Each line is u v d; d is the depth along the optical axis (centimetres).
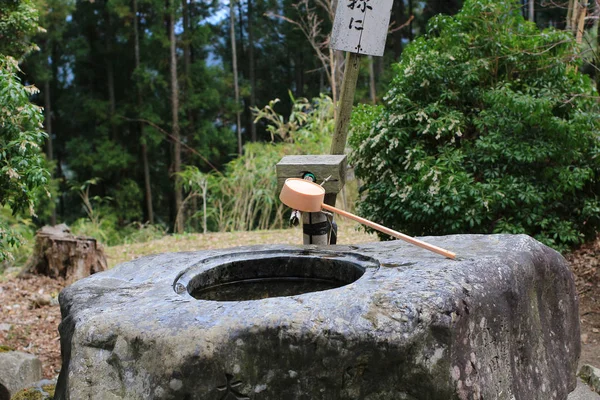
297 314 178
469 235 279
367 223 245
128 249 819
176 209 1756
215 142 1798
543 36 457
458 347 182
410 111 462
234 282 265
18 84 336
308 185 262
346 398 176
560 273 270
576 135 430
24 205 368
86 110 1689
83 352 185
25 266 639
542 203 445
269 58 2188
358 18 363
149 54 1744
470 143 460
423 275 203
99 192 1805
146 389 179
